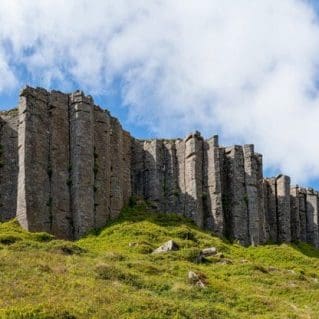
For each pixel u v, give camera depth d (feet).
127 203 321.32
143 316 166.61
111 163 315.99
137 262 228.22
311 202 387.96
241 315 186.80
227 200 334.65
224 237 323.16
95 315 163.32
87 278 197.67
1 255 215.51
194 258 252.62
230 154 341.00
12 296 173.78
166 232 289.53
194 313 176.45
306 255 341.62
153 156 334.85
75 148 299.58
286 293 224.33
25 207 276.62
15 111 303.68
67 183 296.10
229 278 235.40
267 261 294.87
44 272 200.03
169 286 203.62
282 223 360.89
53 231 284.20
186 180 329.52
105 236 281.54
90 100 309.83
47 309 162.40
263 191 353.10
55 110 302.04
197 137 333.83
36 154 288.30
